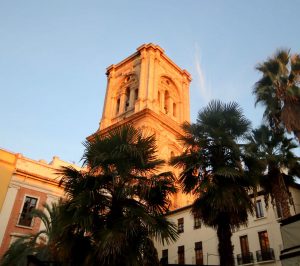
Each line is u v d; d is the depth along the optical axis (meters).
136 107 45.88
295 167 21.81
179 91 56.22
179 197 39.25
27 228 28.66
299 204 26.83
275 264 25.08
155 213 12.05
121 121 44.12
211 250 29.84
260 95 22.88
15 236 27.66
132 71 53.41
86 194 11.14
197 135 15.81
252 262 26.64
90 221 10.66
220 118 15.94
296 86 21.41
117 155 12.02
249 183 14.42
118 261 10.30
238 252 28.09
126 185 11.84
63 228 10.78
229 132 15.75
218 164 14.52
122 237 10.22
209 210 14.03
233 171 13.51
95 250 10.36
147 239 11.06
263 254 26.08
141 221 11.15
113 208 11.61
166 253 33.94
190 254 31.53
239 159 14.60
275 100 22.27
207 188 13.62
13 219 28.30
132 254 10.41
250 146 15.62
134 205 11.73
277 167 20.72
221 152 14.95
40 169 32.19
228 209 13.19
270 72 22.80
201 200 14.30
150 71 49.72
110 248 9.91
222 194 13.28
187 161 15.22
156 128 42.66
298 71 22.08
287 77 22.39
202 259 30.28
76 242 10.91
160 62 53.84
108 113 51.94
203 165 14.87
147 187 11.94
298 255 12.54
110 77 56.84
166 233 11.30
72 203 11.09
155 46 53.53
